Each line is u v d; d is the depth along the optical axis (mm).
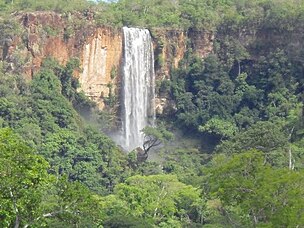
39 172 31125
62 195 31922
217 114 106562
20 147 30906
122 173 89500
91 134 93812
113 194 75000
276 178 39312
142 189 72625
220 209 65000
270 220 38469
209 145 104500
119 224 59562
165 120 109625
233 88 109312
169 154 101375
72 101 101812
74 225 35438
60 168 86438
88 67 103938
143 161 96312
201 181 75375
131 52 107625
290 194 38375
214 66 110000
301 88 108625
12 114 90438
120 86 106688
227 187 40562
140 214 68438
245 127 105312
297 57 109688
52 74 98500
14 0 104250
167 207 70375
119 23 106938
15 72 96500
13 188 30312
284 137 75125
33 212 30797
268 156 65562
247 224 42344
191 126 106625
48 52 100188
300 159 70125
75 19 103188
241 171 41531
